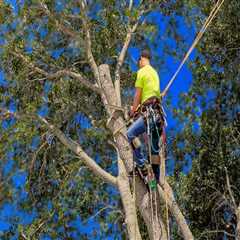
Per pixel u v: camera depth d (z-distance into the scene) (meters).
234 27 29.02
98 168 23.39
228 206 28.42
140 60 15.94
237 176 28.83
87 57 25.91
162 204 21.42
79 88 28.38
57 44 27.69
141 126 14.89
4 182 27.52
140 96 15.18
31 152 27.77
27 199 28.38
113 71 28.03
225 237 28.34
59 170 28.50
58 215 28.11
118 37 27.42
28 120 26.11
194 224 28.66
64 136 25.12
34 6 25.61
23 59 26.62
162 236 14.34
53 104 28.03
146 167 14.72
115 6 26.86
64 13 25.80
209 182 28.77
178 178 29.11
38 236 27.42
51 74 26.80
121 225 28.61
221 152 28.92
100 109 28.98
